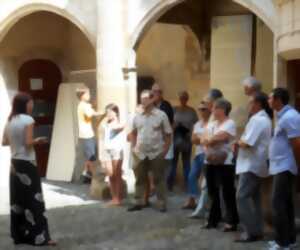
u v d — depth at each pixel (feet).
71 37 49.39
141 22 38.60
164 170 31.17
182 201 34.04
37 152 48.42
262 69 41.55
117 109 33.12
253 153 23.77
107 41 38.75
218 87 43.68
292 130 21.95
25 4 42.57
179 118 36.68
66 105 45.14
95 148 40.34
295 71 32.12
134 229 27.63
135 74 39.50
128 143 38.99
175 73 49.21
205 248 23.73
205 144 25.86
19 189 24.14
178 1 37.27
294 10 28.86
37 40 48.47
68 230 27.61
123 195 35.04
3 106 46.96
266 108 24.02
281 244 22.58
